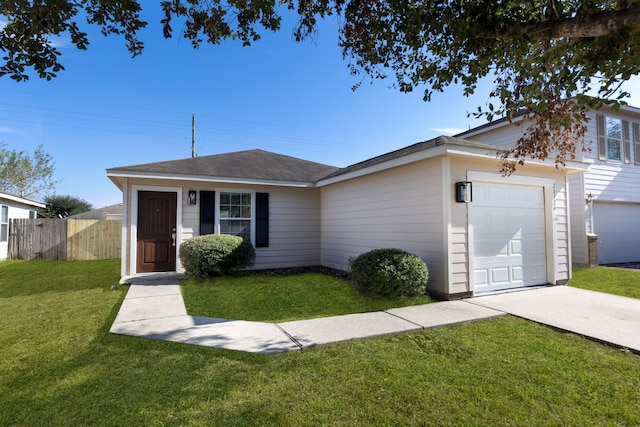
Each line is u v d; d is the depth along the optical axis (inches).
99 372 117.5
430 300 220.4
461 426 86.5
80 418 90.0
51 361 127.1
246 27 131.6
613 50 80.4
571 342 145.6
